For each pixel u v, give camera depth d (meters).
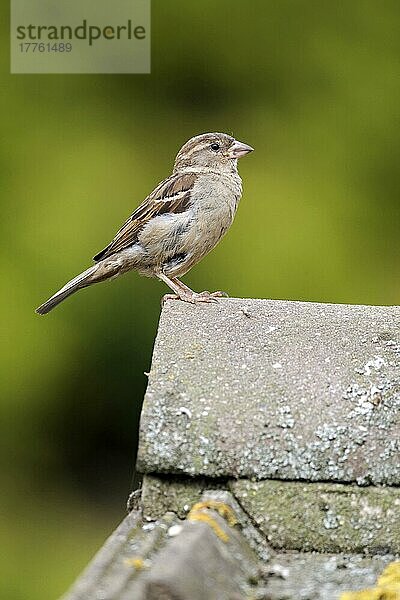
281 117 13.41
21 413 13.29
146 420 4.18
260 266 12.76
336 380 4.39
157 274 8.27
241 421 4.18
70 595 3.44
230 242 12.78
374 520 4.00
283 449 4.11
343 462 4.08
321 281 12.81
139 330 12.98
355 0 13.52
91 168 13.00
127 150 13.23
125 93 13.41
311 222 12.92
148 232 8.07
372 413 4.23
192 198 8.07
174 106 13.51
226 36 13.60
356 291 12.92
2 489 13.38
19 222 12.85
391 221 13.27
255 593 3.57
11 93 13.14
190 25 13.55
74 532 13.29
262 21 13.58
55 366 13.12
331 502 4.02
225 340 4.68
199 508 3.93
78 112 13.25
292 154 13.27
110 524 13.35
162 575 3.31
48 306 8.43
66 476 13.51
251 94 13.55
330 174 13.19
